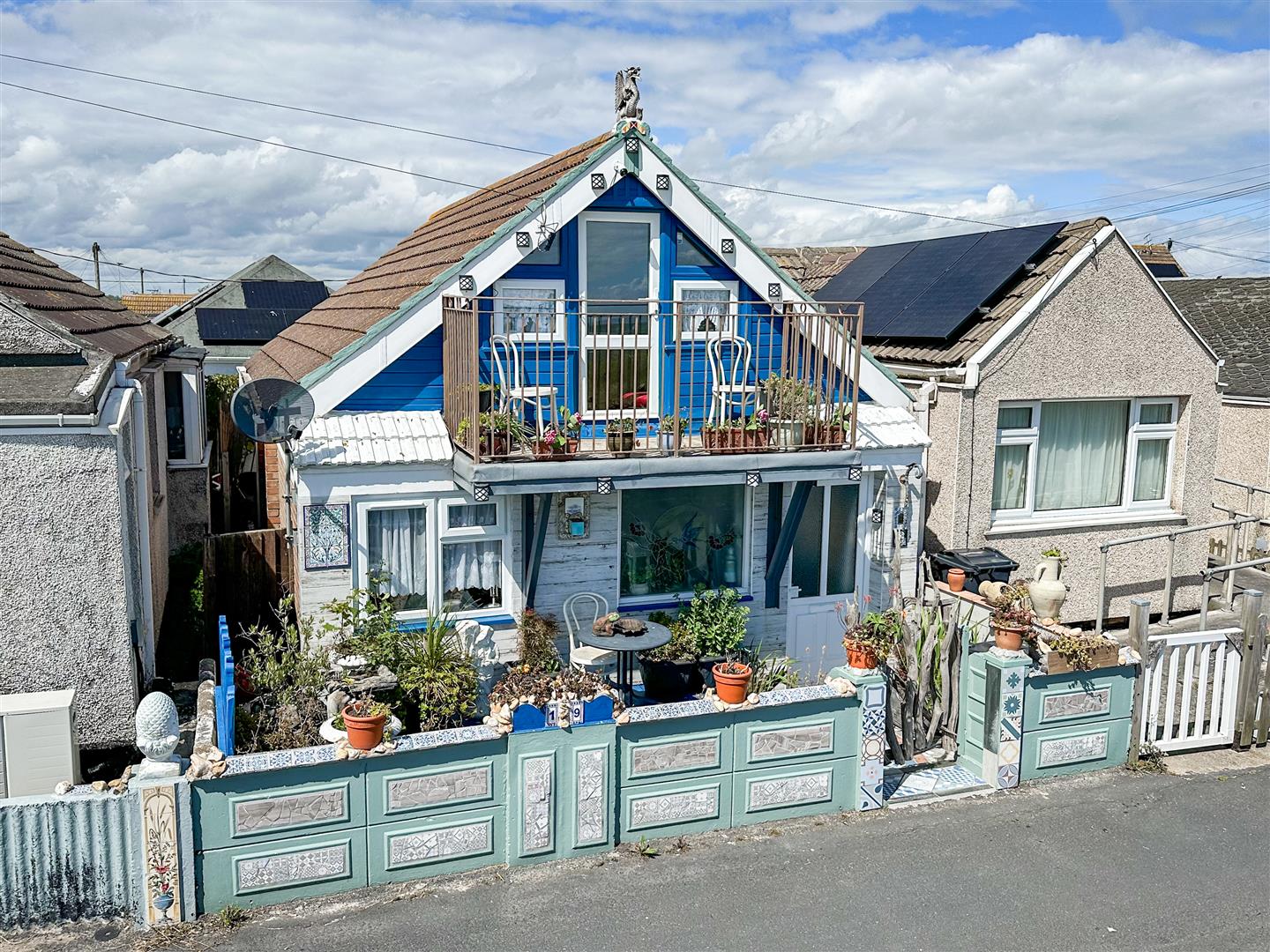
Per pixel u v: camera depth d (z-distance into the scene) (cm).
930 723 870
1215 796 812
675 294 1018
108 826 592
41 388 776
